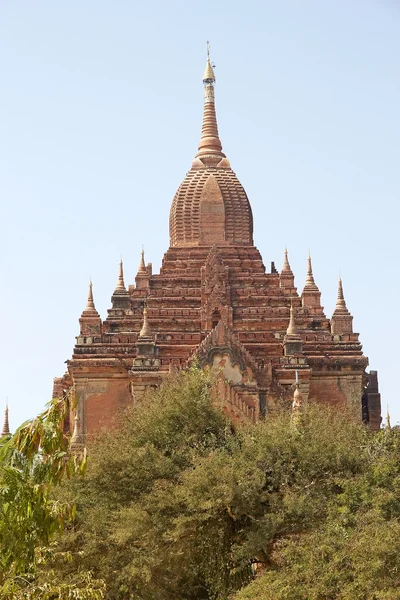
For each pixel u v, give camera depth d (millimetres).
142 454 74312
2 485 47156
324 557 62500
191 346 114188
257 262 123375
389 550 59969
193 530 70875
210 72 133000
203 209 125938
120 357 112250
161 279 122375
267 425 76312
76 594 51469
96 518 70188
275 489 72812
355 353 114500
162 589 70500
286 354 110500
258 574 72375
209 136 131375
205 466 71062
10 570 52375
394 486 69188
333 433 75625
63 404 48062
